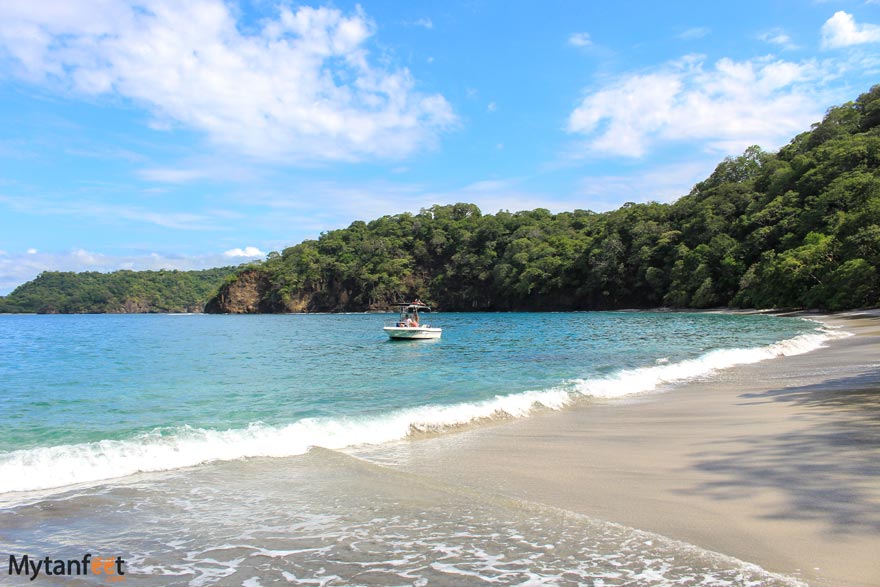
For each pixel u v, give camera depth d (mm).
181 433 10086
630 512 5703
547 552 4688
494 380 18312
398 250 163750
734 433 9203
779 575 4043
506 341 37469
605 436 9695
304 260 164375
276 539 5172
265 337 50719
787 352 22656
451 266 152000
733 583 3934
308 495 6547
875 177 63656
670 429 9984
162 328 74312
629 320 63312
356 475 7426
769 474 6699
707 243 90500
